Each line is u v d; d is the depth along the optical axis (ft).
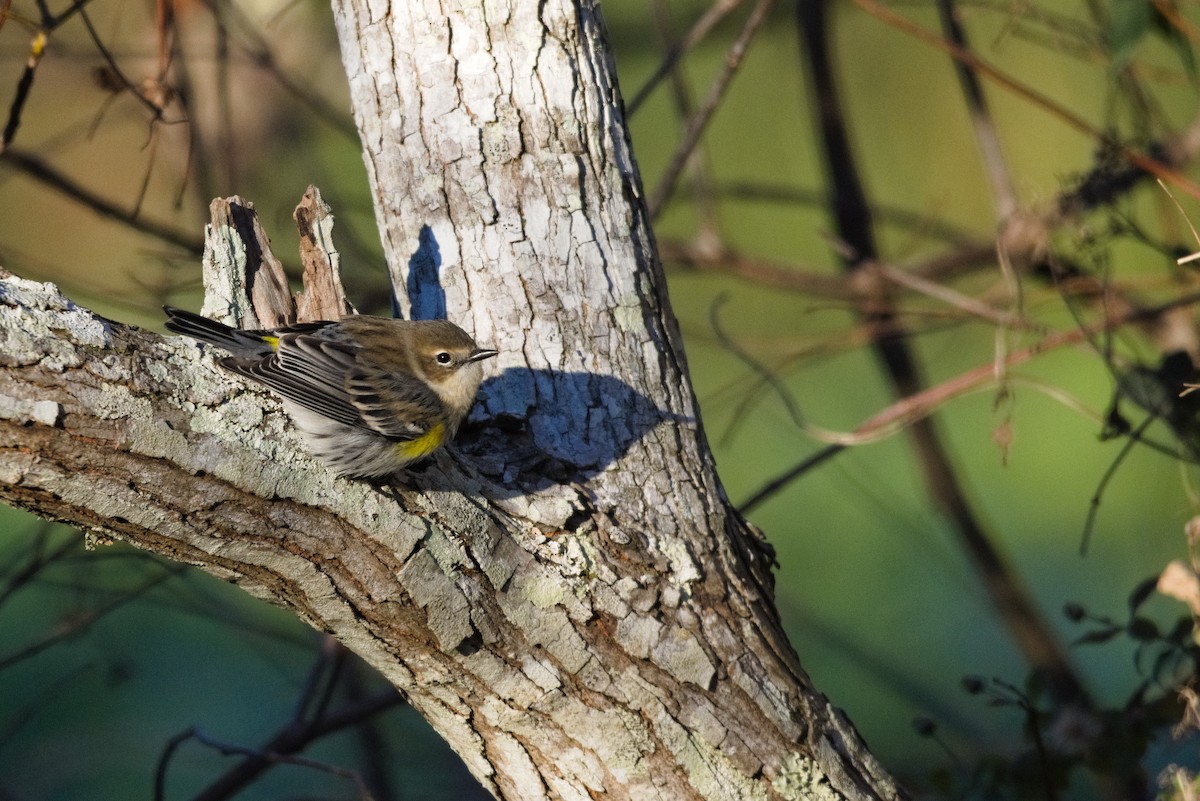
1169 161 37.55
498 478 22.33
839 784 22.76
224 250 25.25
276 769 48.24
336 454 19.81
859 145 61.87
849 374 62.03
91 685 48.62
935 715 44.27
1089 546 56.75
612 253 24.44
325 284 26.13
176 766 47.88
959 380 36.01
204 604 40.34
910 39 59.93
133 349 18.72
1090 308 39.47
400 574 20.25
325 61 53.52
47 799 46.83
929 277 45.32
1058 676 39.50
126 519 18.69
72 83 50.49
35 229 56.59
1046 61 57.41
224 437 18.92
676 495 23.36
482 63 24.29
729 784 22.12
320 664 37.86
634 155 25.63
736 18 55.47
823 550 57.67
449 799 45.73
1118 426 32.91
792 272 45.19
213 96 47.24
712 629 22.40
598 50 25.08
